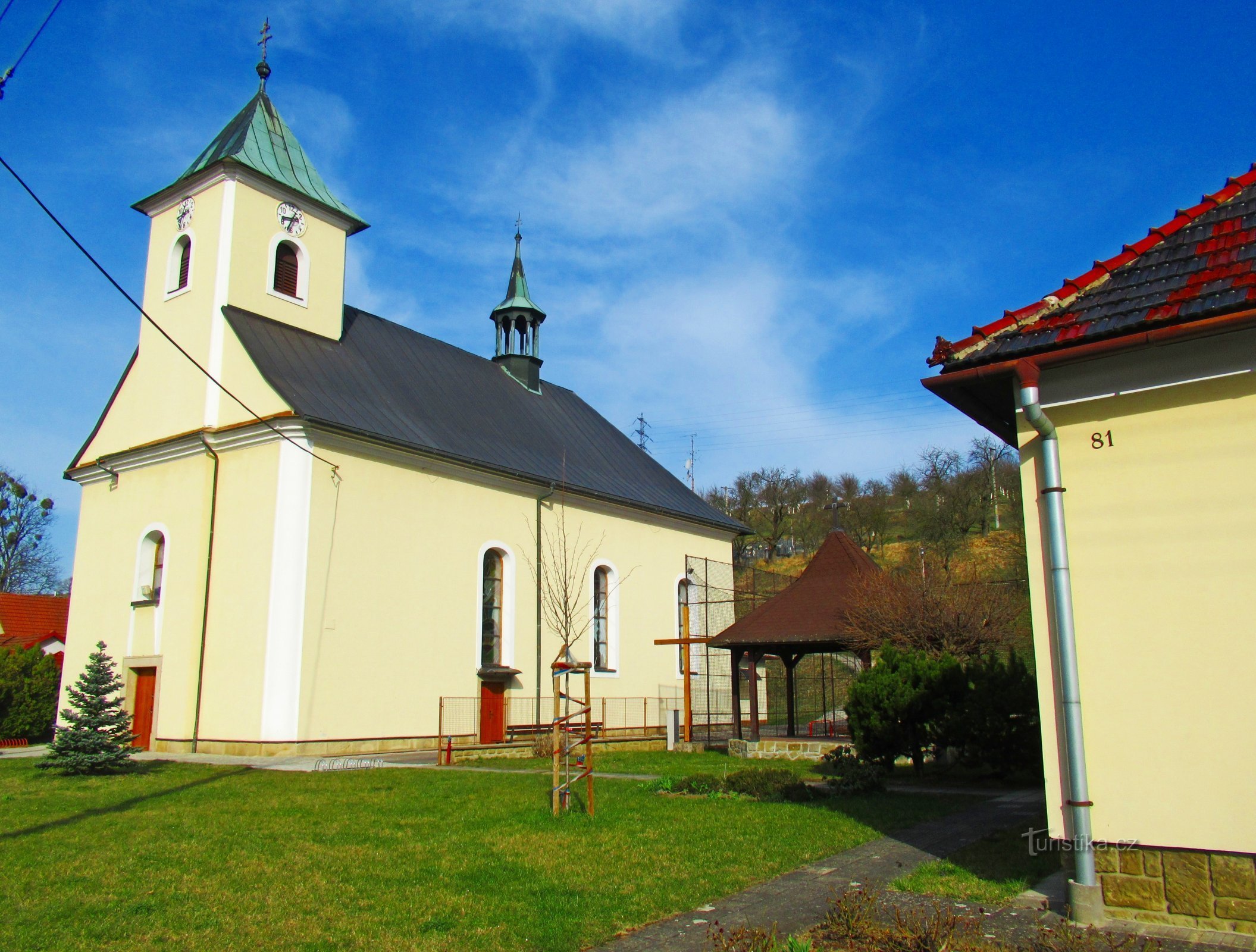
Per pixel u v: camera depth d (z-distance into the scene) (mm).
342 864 9523
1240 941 6879
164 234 26266
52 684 27547
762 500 80375
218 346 23969
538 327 36188
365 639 22547
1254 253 7988
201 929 7316
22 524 54812
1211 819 7246
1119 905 7461
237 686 21469
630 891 8523
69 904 7914
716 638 21922
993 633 21797
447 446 25641
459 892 8461
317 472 22078
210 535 22844
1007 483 68938
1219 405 7645
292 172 26438
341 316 27375
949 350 8773
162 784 15789
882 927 7289
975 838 11023
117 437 26078
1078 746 7703
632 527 32781
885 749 17266
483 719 25344
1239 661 7316
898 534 74812
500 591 26938
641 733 31156
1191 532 7621
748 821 12031
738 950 6594
